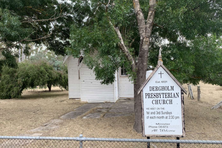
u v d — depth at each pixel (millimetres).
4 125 6785
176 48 6090
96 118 7531
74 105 11242
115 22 5828
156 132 3602
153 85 3621
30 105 11711
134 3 5691
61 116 8164
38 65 17391
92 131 5730
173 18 5547
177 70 5898
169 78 3594
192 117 7555
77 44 5809
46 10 9695
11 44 8414
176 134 3557
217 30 6367
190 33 6031
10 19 6863
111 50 5445
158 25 6297
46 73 17188
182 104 3557
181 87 3533
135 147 4461
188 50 6258
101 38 5414
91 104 11367
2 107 11000
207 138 5047
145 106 3635
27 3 8586
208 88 21406
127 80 13617
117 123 6641
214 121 6887
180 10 5273
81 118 7605
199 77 6680
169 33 6766
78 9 9266
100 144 4676
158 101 3607
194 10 6242
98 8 7770
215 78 6488
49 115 8453
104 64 5273
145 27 5531
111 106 10367
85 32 5762
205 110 9039
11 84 15789
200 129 5898
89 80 12117
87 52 5941
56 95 18562
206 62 6035
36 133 5699
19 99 15406
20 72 16203
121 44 5523
